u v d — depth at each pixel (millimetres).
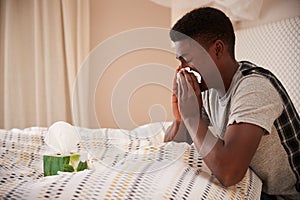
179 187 889
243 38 2049
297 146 1115
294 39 1648
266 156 1095
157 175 917
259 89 1007
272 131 1069
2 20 2594
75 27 2605
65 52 2615
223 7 1979
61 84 2588
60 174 941
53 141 1079
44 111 2619
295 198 1196
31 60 2623
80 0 2566
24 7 2592
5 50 2555
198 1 1946
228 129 990
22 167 1114
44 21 2561
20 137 1465
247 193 1005
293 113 1108
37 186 833
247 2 1826
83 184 829
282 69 1719
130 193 828
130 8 2746
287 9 1718
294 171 1137
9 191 829
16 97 2600
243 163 926
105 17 2711
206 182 959
